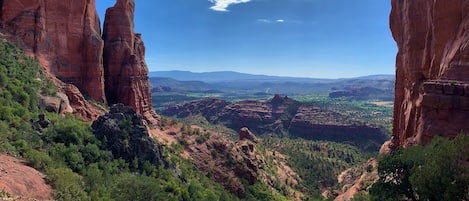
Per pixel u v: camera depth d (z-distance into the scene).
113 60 79.06
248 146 91.88
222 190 62.44
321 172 112.19
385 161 27.97
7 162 27.45
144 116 83.19
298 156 132.62
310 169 115.81
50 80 55.66
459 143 23.59
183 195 42.25
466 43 36.47
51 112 47.81
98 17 77.25
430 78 43.78
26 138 34.34
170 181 43.53
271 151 123.62
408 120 49.09
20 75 48.44
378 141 187.38
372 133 190.88
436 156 24.02
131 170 41.62
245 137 120.56
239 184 69.00
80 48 68.00
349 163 134.75
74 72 66.31
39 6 59.25
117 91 79.12
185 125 85.88
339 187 83.56
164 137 75.94
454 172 22.78
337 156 146.62
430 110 37.38
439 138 28.88
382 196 27.59
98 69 69.81
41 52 58.72
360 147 182.38
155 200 30.30
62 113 50.94
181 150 70.75
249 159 80.50
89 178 31.84
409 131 49.03
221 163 73.06
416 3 49.00
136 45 88.50
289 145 158.75
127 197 29.17
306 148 155.50
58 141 38.34
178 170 54.25
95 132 43.38
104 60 79.25
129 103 79.19
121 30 80.69
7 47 51.56
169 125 85.31
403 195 27.89
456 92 35.44
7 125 34.66
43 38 59.41
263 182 77.94
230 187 67.69
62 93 55.75
